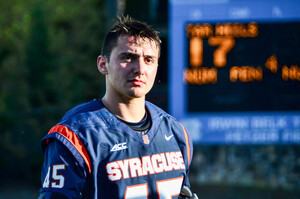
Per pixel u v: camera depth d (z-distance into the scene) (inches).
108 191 134.9
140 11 596.1
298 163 562.6
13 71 644.7
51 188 131.3
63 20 721.0
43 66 643.5
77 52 681.0
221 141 527.5
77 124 138.1
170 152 149.9
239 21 514.3
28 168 629.9
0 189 582.6
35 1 699.4
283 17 509.4
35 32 652.7
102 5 747.4
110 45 145.2
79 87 647.1
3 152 625.6
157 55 148.1
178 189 148.4
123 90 142.2
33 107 642.8
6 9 754.8
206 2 517.7
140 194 138.6
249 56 515.5
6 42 732.7
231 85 519.2
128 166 138.6
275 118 518.9
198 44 519.2
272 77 514.3
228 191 538.9
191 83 524.1
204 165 575.8
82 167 132.6
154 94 561.3
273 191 542.0
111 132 140.4
